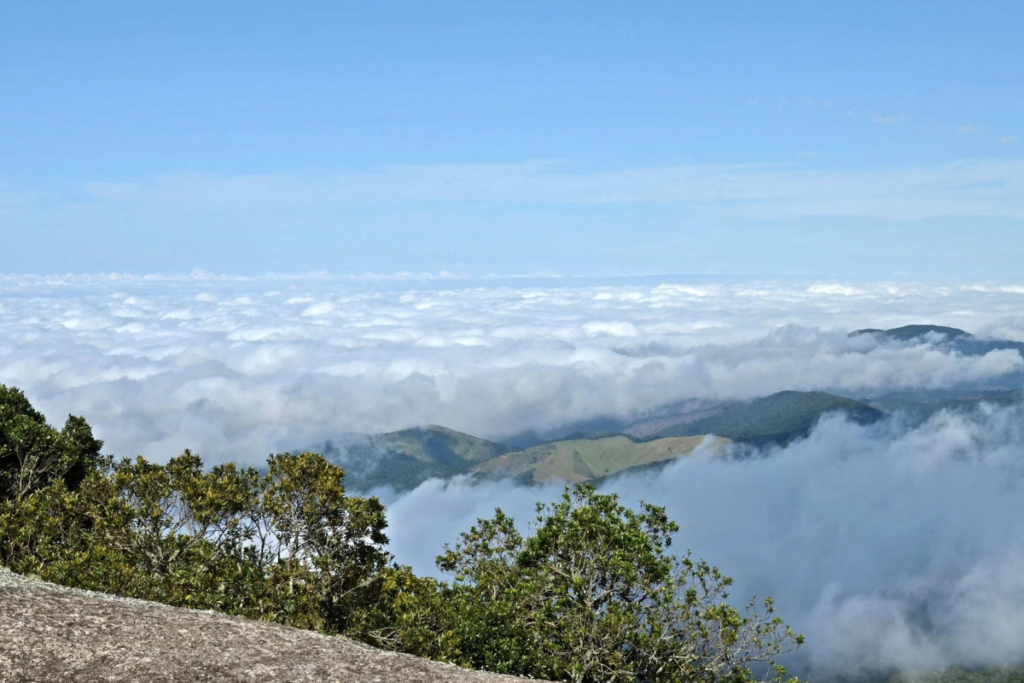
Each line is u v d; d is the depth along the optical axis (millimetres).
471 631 15281
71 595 10211
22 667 7770
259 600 14094
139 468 15609
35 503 14930
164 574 14031
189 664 8648
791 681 16828
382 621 14969
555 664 15930
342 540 15898
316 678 8984
